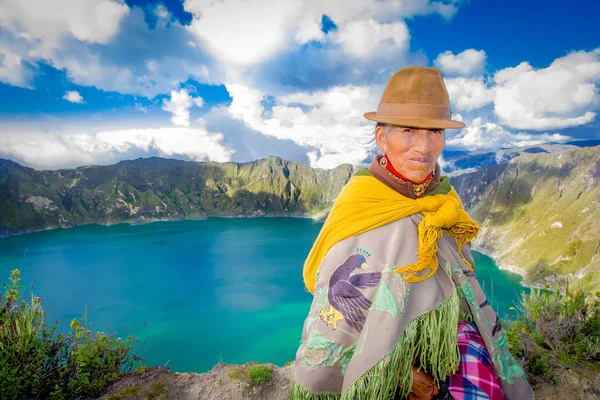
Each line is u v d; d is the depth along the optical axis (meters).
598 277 96.62
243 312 102.06
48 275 140.25
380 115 1.35
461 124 1.21
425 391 1.19
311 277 1.52
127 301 111.50
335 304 1.24
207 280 134.62
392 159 1.37
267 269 150.00
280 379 5.02
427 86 1.26
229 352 76.06
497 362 1.27
